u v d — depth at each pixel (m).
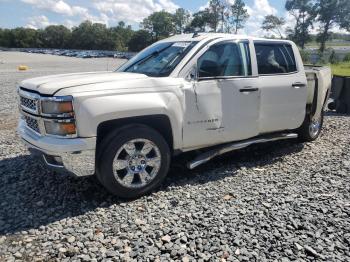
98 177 4.20
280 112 5.67
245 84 5.12
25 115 4.46
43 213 4.02
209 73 4.83
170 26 116.81
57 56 70.62
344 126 8.32
